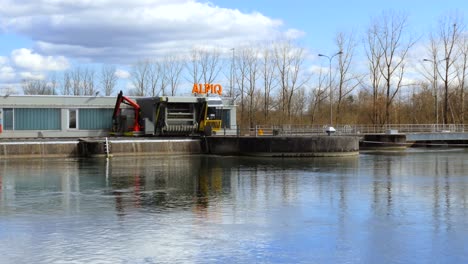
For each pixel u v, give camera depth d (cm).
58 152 4700
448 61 9362
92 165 3934
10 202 2148
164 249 1430
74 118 5562
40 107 5384
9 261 1314
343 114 10019
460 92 10138
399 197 2353
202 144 5269
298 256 1374
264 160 4544
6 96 5234
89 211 1956
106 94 10419
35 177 3073
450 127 8325
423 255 1391
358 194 2444
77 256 1358
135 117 5538
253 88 9794
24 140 4791
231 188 2625
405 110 10762
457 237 1580
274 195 2392
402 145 6919
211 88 6191
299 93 11069
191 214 1912
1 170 3503
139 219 1814
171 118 5562
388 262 1329
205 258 1351
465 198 2330
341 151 5088
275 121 9625
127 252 1398
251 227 1700
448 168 3925
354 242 1518
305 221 1802
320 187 2686
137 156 4909
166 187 2650
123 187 2638
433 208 2067
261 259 1348
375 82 9388
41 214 1892
